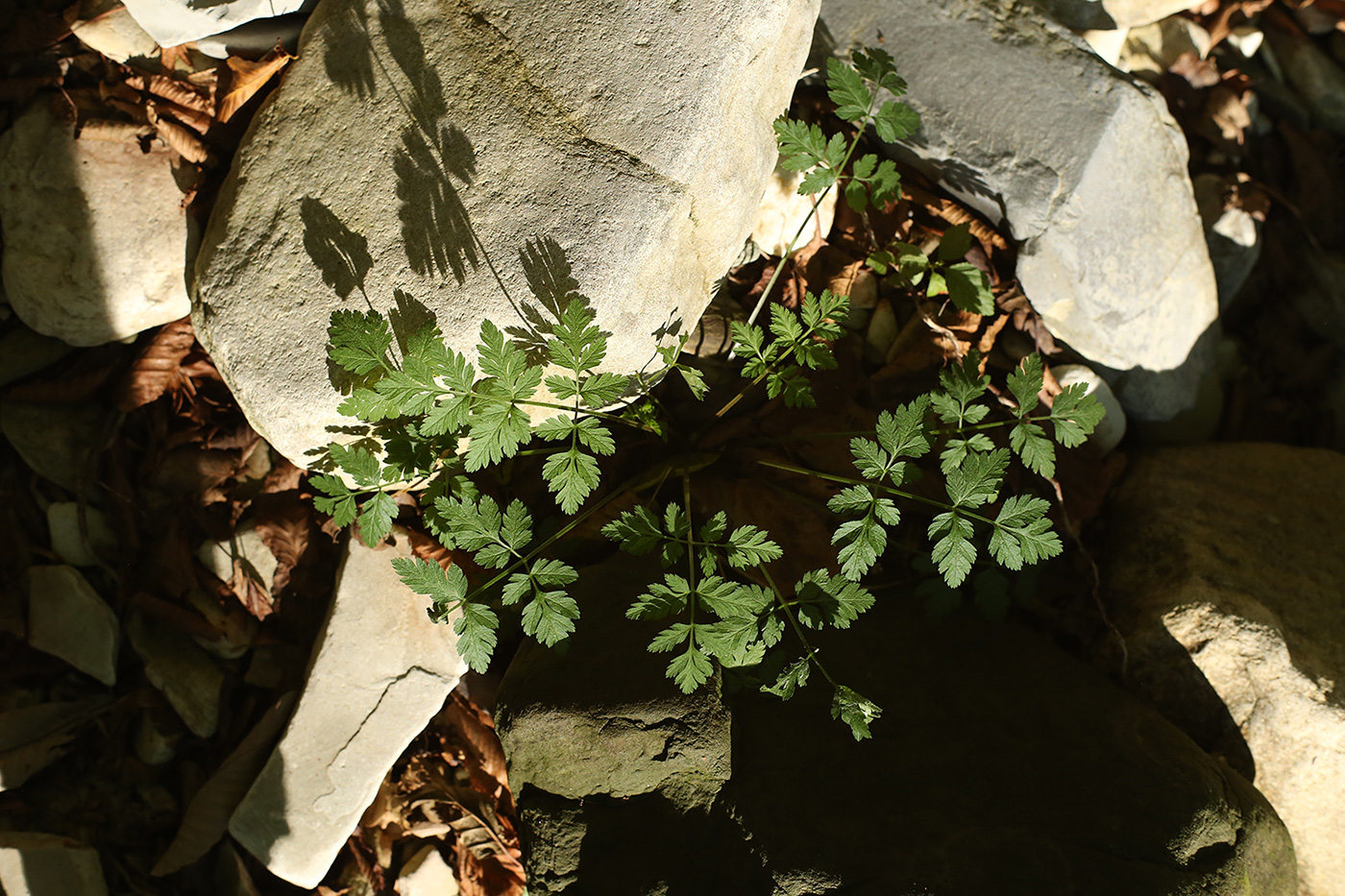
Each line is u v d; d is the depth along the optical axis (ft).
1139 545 2.34
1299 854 2.21
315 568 2.30
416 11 2.10
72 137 2.21
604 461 2.30
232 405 2.29
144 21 2.16
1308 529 2.32
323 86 2.11
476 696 2.31
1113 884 1.97
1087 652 2.31
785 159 2.21
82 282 2.21
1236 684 2.21
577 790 2.07
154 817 2.27
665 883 2.02
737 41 2.07
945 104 2.34
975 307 2.31
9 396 2.25
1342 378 2.56
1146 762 2.07
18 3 2.23
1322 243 2.61
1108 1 2.50
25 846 2.17
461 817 2.31
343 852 2.30
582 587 2.19
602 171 2.07
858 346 2.36
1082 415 2.12
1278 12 2.64
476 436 2.03
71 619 2.25
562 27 2.08
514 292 2.06
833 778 2.06
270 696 2.30
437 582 2.05
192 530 2.29
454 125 2.08
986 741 2.09
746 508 2.28
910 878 1.97
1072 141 2.31
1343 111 2.62
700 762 2.06
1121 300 2.36
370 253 2.08
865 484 2.10
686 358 2.31
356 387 2.05
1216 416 2.52
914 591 2.27
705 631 2.04
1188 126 2.60
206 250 2.12
